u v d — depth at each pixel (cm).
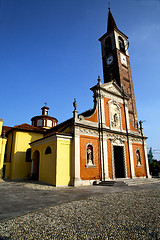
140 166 2691
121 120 2623
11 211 766
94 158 2028
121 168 2456
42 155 2059
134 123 3488
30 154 2647
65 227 568
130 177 2445
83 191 1377
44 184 1820
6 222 617
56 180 1675
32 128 2825
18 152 2525
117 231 530
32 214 716
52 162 1805
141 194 1229
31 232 527
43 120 3488
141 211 754
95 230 541
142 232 520
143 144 2906
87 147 2014
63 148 1817
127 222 611
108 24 4209
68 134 1869
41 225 586
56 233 519
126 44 4103
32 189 1469
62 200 1005
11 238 485
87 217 673
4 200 1005
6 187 1599
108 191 1383
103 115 2305
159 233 511
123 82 3550
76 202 944
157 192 1326
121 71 3606
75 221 626
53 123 3638
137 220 632
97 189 1507
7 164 2541
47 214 715
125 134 2581
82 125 1980
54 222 616
